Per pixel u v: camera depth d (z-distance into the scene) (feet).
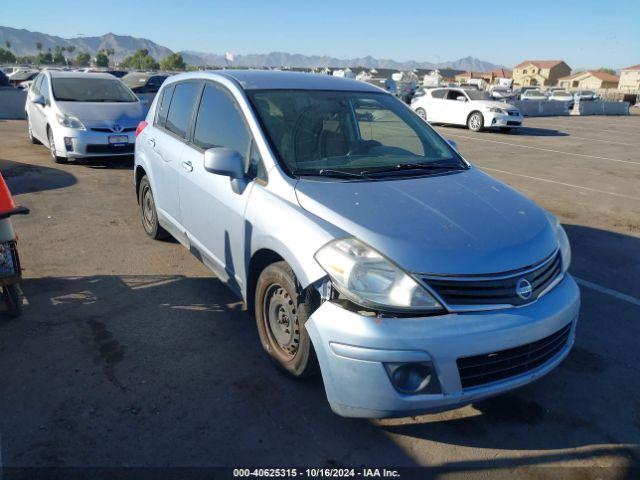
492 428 9.63
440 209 9.70
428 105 69.82
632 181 33.96
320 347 8.57
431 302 8.23
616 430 9.75
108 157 31.17
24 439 8.75
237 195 11.29
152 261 16.37
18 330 12.07
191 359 11.24
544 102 98.58
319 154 11.41
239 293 11.98
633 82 325.42
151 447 8.73
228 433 9.12
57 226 19.30
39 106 32.07
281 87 12.76
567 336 9.93
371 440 9.16
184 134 14.43
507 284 8.68
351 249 8.62
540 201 27.43
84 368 10.75
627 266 18.15
